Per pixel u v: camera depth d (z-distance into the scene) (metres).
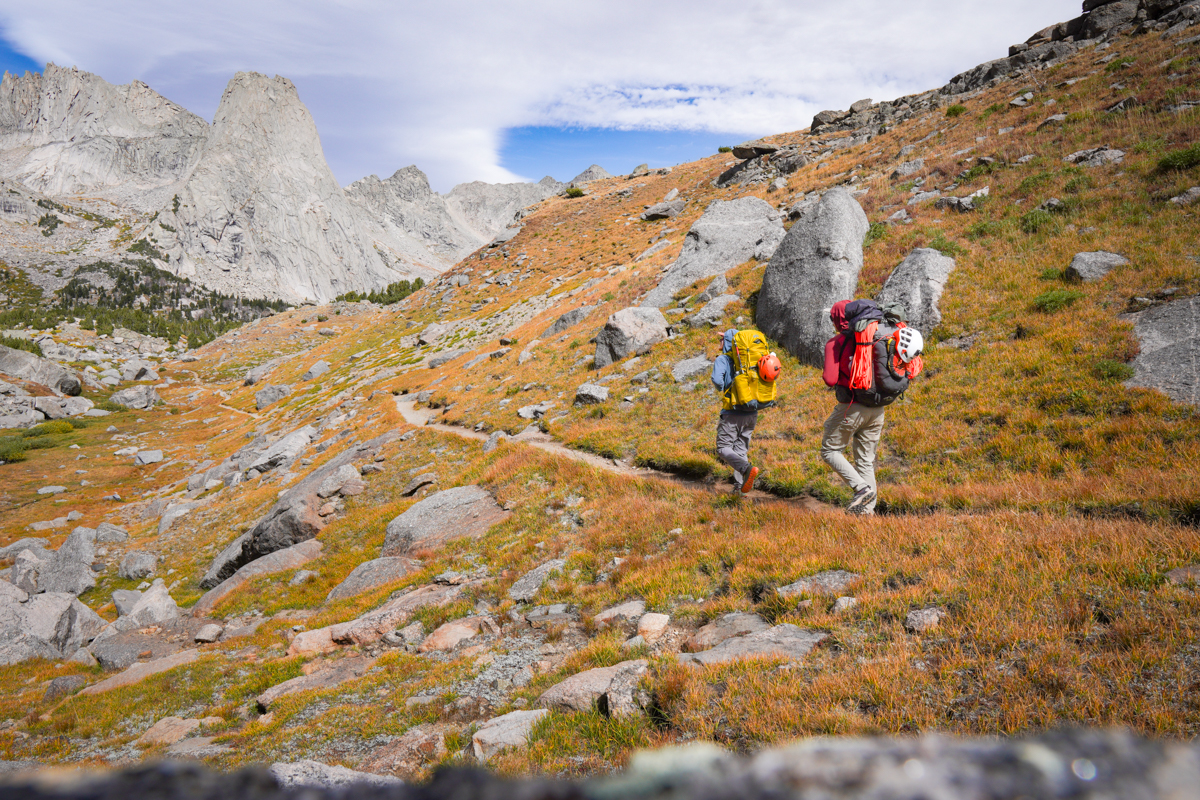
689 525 9.23
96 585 24.25
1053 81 25.48
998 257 14.63
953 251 15.45
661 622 6.43
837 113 50.72
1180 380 8.93
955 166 21.16
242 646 11.78
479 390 27.00
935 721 3.38
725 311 19.89
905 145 27.77
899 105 45.44
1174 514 5.97
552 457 14.60
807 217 17.95
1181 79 18.41
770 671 4.43
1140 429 8.35
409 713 6.05
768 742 3.57
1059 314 11.77
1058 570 4.79
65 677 12.12
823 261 16.39
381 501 19.45
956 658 3.92
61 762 7.50
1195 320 9.79
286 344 98.75
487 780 0.51
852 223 17.66
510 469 15.05
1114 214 14.08
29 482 43.56
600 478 12.55
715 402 15.38
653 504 10.52
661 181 72.94
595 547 9.62
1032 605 4.38
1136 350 9.94
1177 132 15.80
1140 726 2.94
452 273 75.19
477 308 58.25
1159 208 13.51
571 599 8.22
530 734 4.64
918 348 7.36
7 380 70.62
